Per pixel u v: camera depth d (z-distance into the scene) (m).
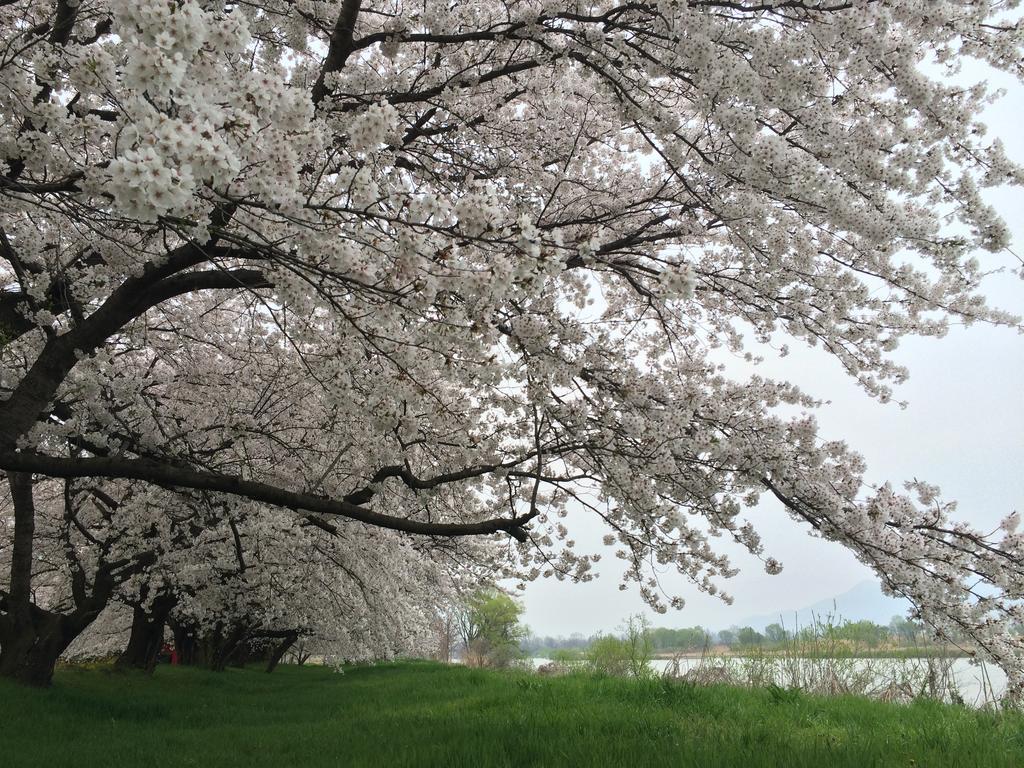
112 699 10.25
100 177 3.52
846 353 6.72
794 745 4.84
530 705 8.04
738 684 9.63
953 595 5.23
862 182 5.09
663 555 6.19
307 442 9.65
